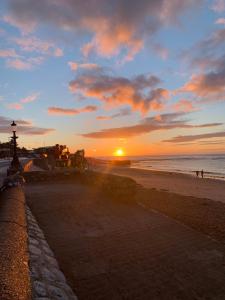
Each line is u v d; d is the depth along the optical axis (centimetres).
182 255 646
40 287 434
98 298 468
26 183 1941
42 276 479
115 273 555
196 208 1162
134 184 1284
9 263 356
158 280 527
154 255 645
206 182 3562
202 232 820
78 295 476
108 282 519
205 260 617
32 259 525
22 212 694
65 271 562
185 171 7231
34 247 602
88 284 512
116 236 779
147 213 1055
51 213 1026
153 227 869
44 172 2058
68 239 749
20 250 424
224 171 7756
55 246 696
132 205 1201
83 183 1920
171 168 9475
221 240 747
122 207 1154
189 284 514
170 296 475
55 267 564
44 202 1217
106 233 805
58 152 3925
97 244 714
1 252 389
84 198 1324
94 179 1684
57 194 1435
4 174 1969
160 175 4972
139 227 867
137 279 531
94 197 1355
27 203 1191
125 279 531
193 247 696
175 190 2514
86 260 615
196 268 579
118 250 675
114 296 474
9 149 6694
